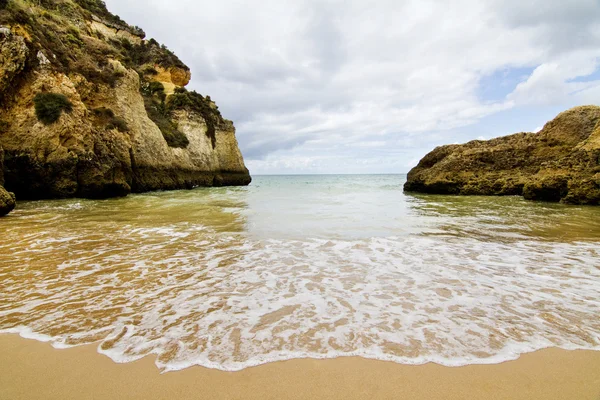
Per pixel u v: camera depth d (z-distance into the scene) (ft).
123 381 7.44
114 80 70.85
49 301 11.76
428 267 15.94
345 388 7.27
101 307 11.28
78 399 6.88
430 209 39.81
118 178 57.06
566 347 8.79
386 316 10.61
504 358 8.32
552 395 7.04
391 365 8.05
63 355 8.41
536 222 29.37
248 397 6.98
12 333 9.48
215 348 8.73
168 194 65.57
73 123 51.49
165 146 82.43
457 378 7.58
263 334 9.47
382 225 27.66
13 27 50.16
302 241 21.57
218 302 11.75
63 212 35.22
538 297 12.17
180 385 7.32
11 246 19.93
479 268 15.80
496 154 66.23
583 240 21.99
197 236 23.09
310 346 8.86
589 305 11.45
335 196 62.44
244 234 23.79
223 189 90.33
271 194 68.18
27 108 48.67
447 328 9.81
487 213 35.86
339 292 12.69
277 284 13.60
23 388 7.20
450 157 72.43
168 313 10.84
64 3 87.10
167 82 116.78
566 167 48.96
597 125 50.75
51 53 56.65
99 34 97.60
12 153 46.60
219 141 118.83
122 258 17.47
